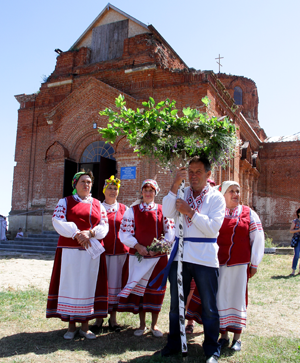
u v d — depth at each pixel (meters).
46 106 17.72
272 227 22.53
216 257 3.69
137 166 13.87
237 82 26.17
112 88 14.62
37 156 17.66
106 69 15.71
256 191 23.12
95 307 4.35
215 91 14.20
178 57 17.62
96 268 4.36
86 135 15.41
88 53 17.05
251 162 20.81
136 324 4.91
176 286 3.74
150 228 4.67
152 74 14.45
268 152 23.47
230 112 16.55
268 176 23.27
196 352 3.87
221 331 4.00
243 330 4.64
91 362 3.54
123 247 4.95
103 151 15.06
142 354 3.81
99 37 17.05
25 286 6.86
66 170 14.83
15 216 17.47
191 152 3.94
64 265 4.23
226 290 4.09
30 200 17.36
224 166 4.11
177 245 3.79
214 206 3.77
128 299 4.55
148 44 15.01
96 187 15.05
